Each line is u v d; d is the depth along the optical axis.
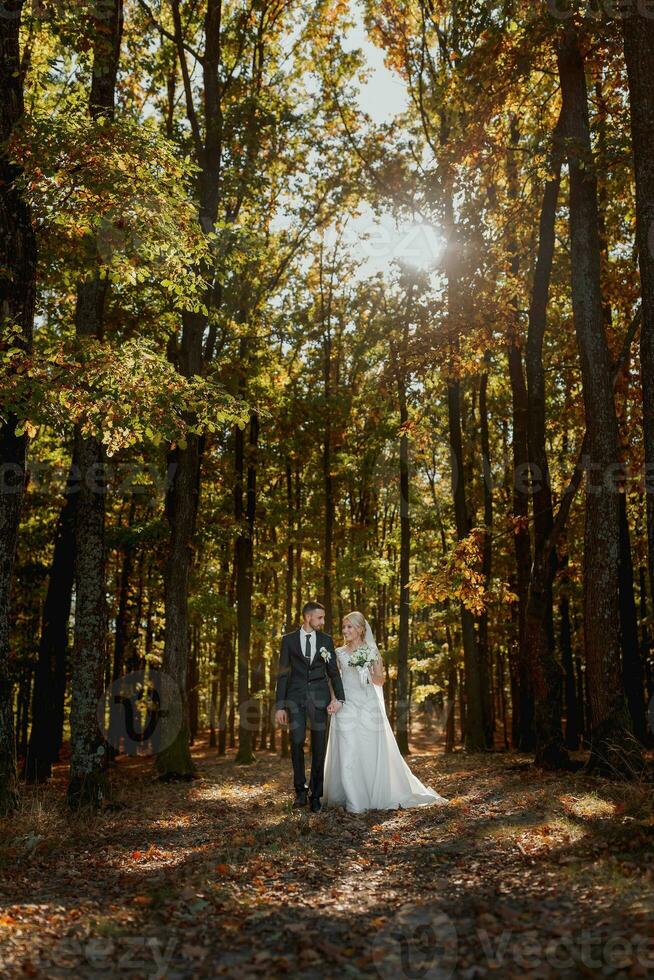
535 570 12.91
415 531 27.53
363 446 23.75
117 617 24.78
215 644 28.75
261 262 20.41
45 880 6.03
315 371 24.05
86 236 10.80
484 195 16.41
